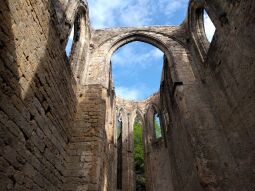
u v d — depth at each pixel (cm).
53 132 626
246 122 702
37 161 512
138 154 2608
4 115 379
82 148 812
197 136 922
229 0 767
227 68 816
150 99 2227
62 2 768
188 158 1024
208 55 970
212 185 796
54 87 634
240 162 738
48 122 586
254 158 657
